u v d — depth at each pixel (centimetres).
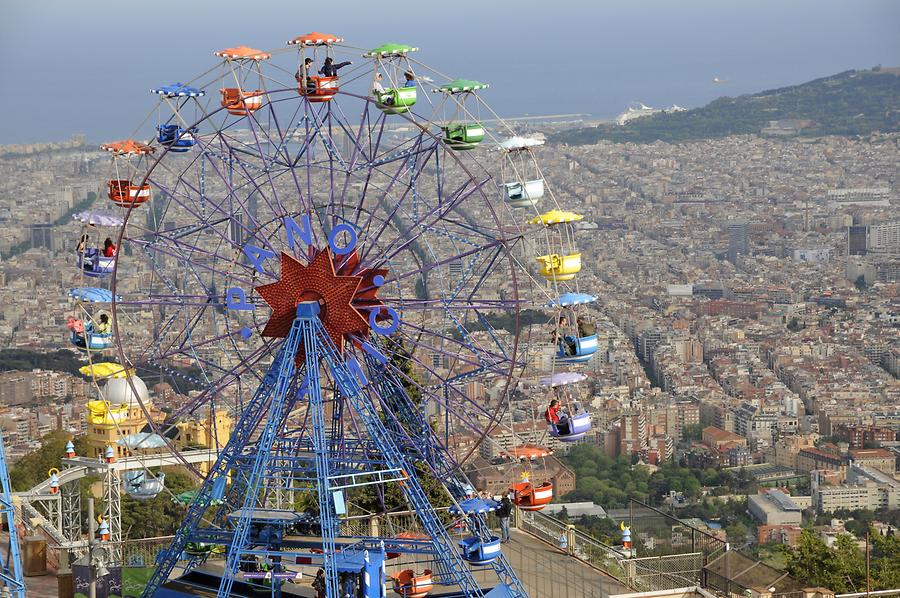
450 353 4331
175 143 4506
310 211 4338
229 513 4062
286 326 4172
